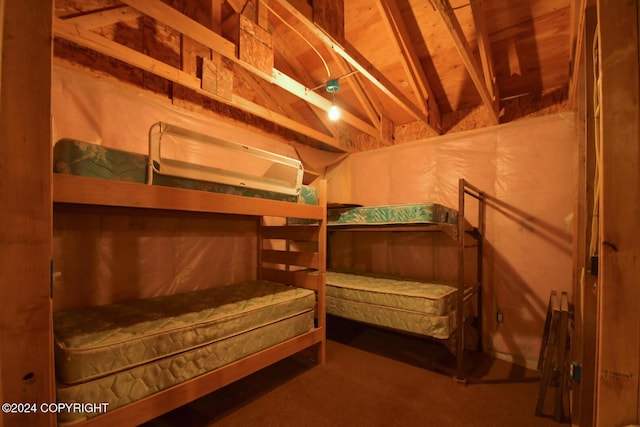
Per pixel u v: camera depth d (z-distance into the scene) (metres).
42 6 0.76
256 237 3.04
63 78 1.89
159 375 1.38
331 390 2.03
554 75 2.57
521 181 2.66
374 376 2.23
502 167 2.77
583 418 1.19
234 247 2.85
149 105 2.27
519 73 2.64
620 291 0.80
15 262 0.72
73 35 1.61
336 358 2.55
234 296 2.15
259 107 2.63
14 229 0.72
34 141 0.74
